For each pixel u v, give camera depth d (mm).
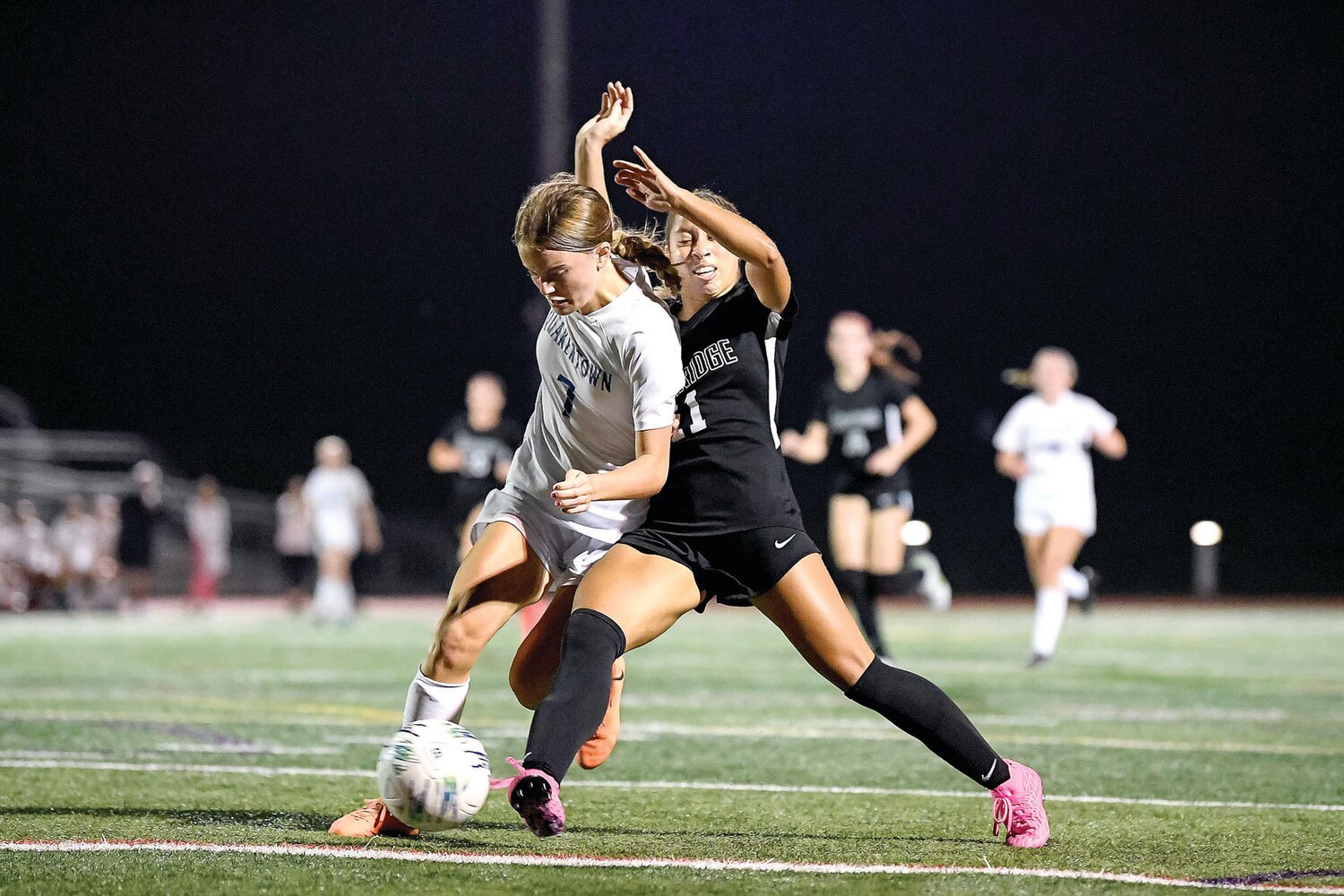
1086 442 27406
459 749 9062
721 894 8148
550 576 9945
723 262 9891
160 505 55438
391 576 71562
